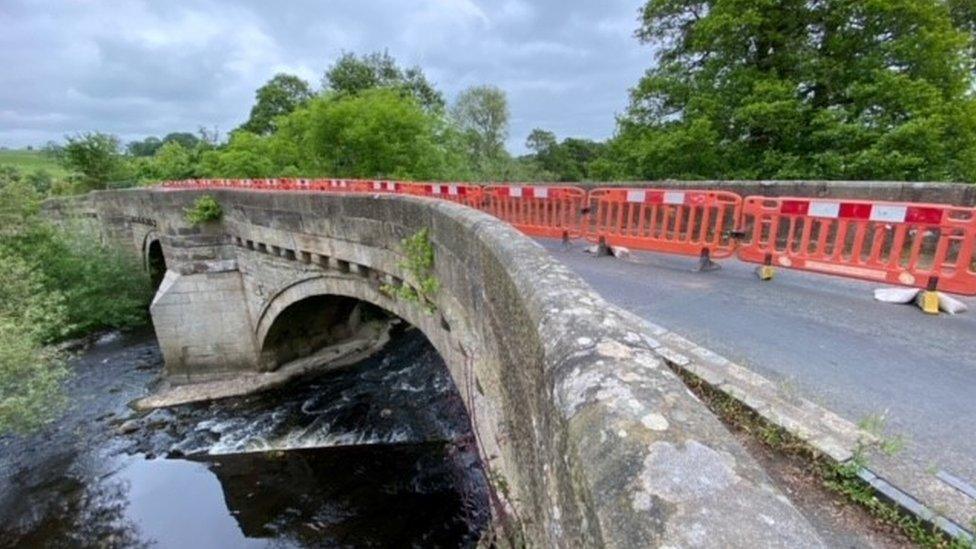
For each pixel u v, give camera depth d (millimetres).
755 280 6480
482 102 46594
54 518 10250
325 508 10250
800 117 14273
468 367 4414
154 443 12523
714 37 15820
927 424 3010
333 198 9250
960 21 17109
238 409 13977
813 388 3467
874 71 13750
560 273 2314
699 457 976
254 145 35031
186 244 14711
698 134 15273
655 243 7742
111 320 20094
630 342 1520
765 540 770
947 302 5055
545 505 1897
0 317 11039
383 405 13609
